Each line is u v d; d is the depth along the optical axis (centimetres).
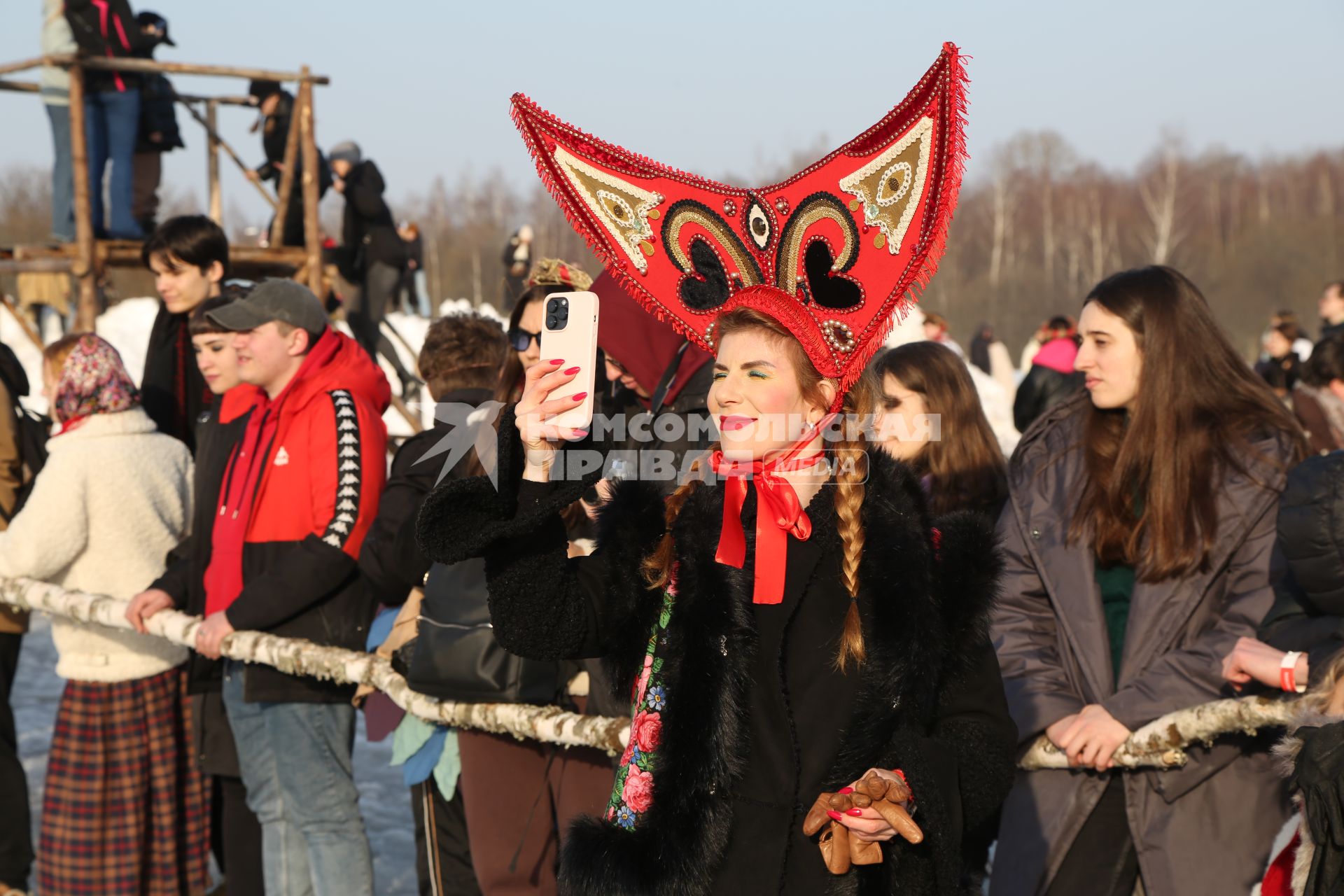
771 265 275
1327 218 8888
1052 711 384
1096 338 399
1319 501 339
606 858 263
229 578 533
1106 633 388
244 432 548
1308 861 304
